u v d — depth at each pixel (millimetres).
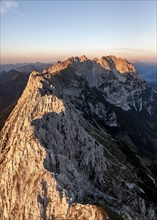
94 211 118625
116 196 183750
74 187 134750
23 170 150375
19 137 186750
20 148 163125
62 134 187125
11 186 149125
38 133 173000
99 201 139750
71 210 121625
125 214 128750
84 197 135250
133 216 146875
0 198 151750
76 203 123312
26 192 138875
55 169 145375
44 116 190625
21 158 155250
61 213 122375
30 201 128375
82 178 154625
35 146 154625
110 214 121500
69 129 193750
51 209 124625
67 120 196500
